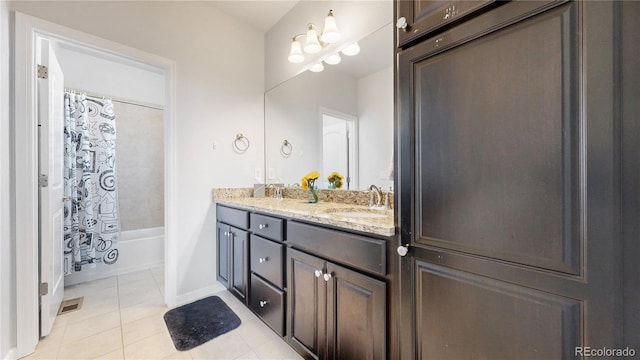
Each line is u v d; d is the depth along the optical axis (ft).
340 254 3.78
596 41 1.82
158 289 7.63
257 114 8.48
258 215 5.61
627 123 1.78
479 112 2.39
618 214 1.79
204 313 6.27
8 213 4.58
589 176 1.87
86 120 8.09
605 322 1.83
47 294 5.26
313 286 4.24
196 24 7.13
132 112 9.53
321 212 4.67
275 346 5.10
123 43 5.96
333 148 6.50
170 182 6.66
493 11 2.29
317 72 6.87
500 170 2.27
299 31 7.29
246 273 5.98
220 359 4.74
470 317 2.49
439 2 2.67
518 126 2.17
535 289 2.11
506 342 2.27
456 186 2.56
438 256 2.71
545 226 2.05
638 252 1.77
